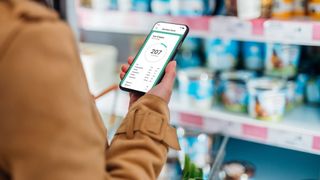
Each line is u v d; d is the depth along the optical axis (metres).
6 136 0.52
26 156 0.52
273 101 1.40
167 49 0.92
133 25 1.61
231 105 1.51
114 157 0.69
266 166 1.63
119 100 1.64
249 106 1.46
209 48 1.65
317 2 1.34
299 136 1.35
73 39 0.57
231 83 1.50
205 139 1.47
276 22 1.29
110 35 2.16
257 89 1.40
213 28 1.40
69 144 0.53
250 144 1.80
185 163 1.34
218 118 1.49
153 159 0.69
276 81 1.46
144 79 0.88
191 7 1.47
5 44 0.51
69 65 0.54
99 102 1.64
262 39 1.32
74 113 0.54
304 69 1.62
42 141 0.52
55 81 0.52
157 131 0.72
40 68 0.52
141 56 0.93
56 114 0.52
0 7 0.55
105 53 1.74
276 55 1.50
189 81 1.53
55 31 0.54
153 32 0.98
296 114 1.49
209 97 1.53
